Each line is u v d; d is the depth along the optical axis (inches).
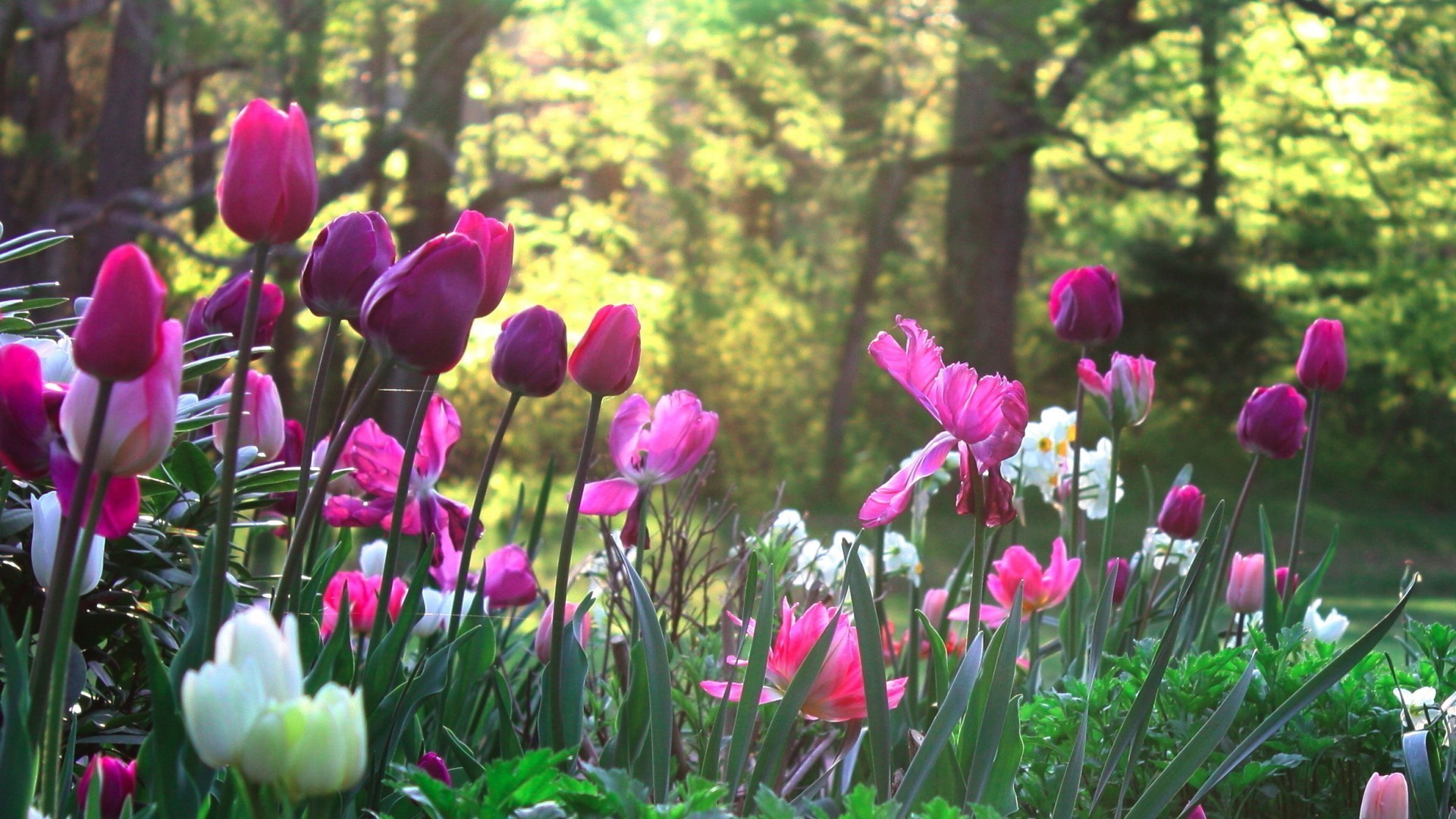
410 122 476.1
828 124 631.2
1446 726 58.4
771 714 61.6
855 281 661.9
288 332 423.8
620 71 542.9
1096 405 71.9
